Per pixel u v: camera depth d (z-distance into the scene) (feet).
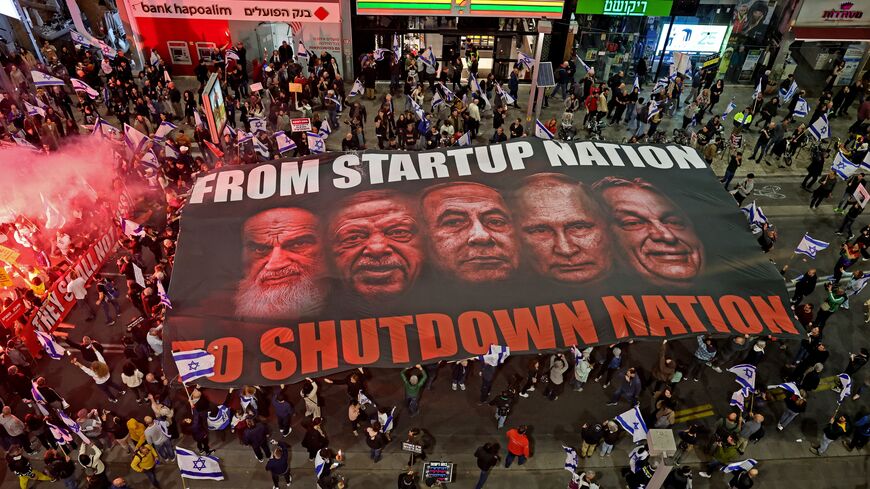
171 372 43.29
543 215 51.29
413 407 52.03
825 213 78.43
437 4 93.66
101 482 43.65
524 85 104.78
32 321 55.67
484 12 94.68
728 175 78.79
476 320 45.73
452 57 96.84
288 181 53.67
